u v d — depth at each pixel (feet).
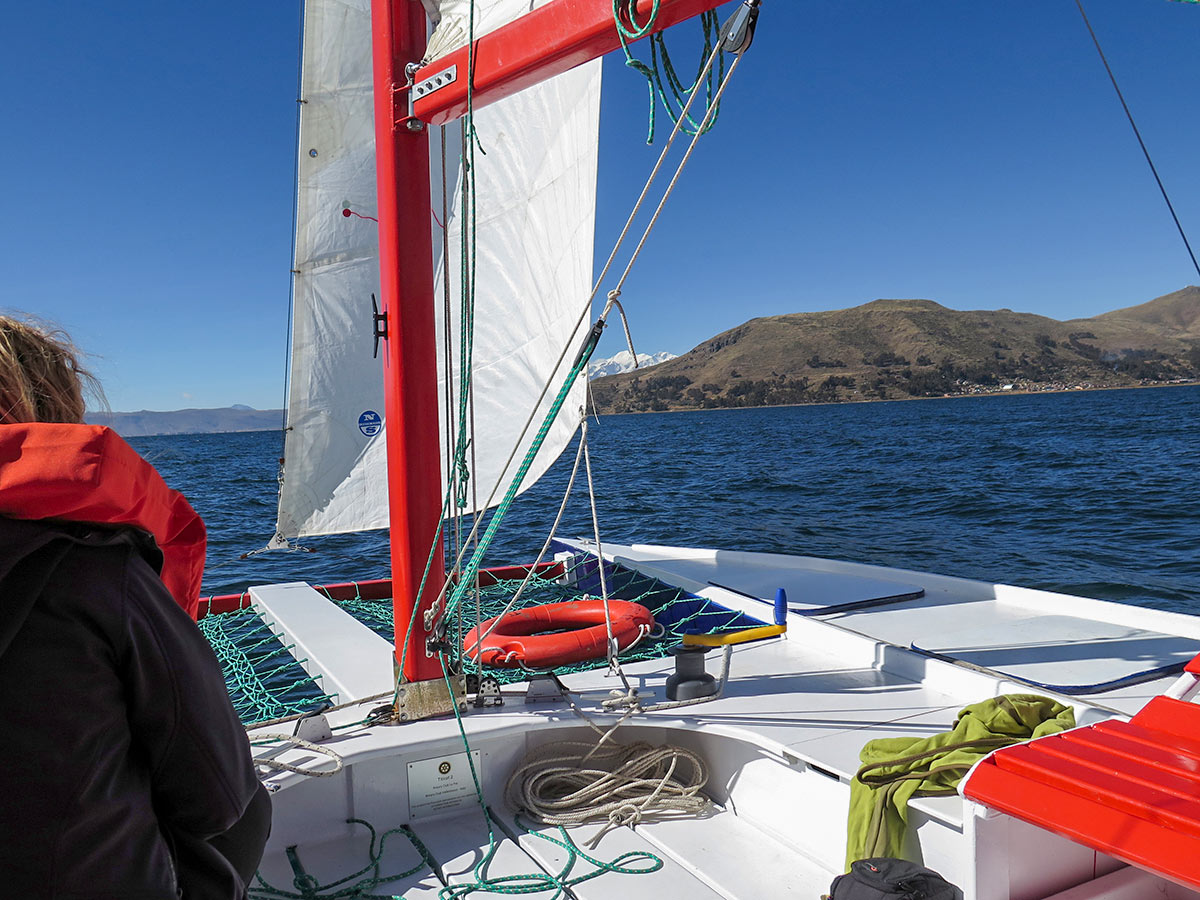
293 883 7.41
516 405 16.15
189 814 2.81
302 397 16.37
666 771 9.00
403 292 8.41
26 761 2.37
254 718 9.91
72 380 3.04
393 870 7.58
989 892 5.00
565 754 8.93
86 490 2.44
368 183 16.19
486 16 7.72
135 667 2.64
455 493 8.63
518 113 14.73
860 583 13.83
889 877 5.71
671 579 14.88
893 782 6.68
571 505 55.52
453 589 8.76
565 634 10.77
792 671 10.11
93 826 2.45
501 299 15.83
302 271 15.99
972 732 7.07
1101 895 5.23
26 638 2.42
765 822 8.14
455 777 8.46
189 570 3.20
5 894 2.34
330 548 33.01
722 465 95.30
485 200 15.51
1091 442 106.83
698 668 9.21
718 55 5.89
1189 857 3.96
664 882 7.26
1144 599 26.07
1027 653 9.72
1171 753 4.81
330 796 8.07
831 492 62.75
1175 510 44.93
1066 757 4.86
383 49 8.30
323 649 11.86
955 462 87.35
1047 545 36.32
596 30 6.47
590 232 14.19
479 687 9.04
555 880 7.26
